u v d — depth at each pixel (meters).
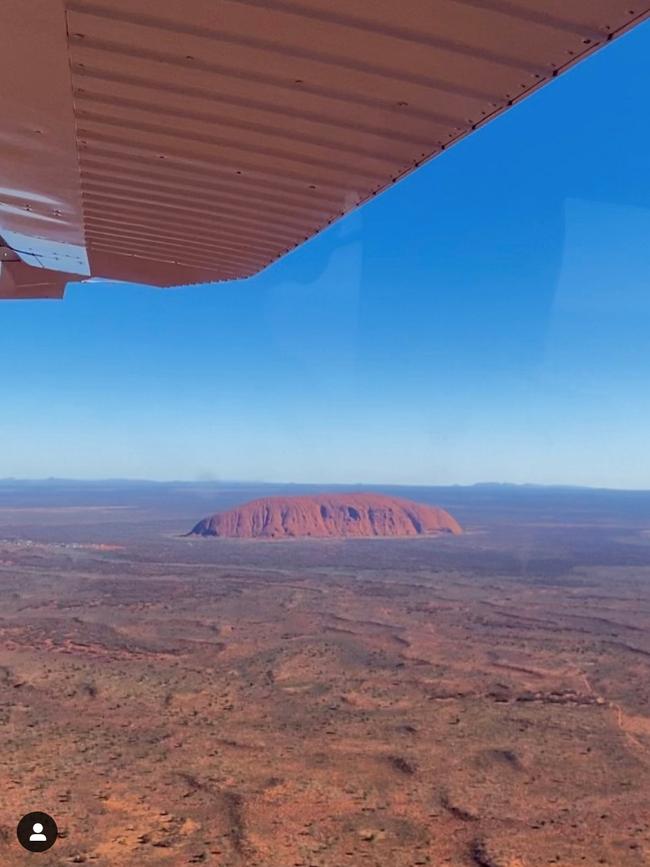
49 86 2.41
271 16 2.05
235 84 2.40
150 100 2.51
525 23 2.04
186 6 2.01
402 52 2.19
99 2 2.00
